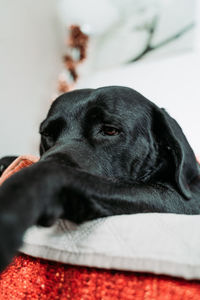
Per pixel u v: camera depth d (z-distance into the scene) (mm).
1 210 437
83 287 572
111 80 4656
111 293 545
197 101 3877
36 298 637
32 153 4637
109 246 560
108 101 1058
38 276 644
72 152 889
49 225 555
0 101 4152
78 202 624
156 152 1164
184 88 3986
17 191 480
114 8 4609
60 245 608
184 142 1125
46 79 5031
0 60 4207
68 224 645
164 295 507
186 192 978
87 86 4906
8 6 4367
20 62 4543
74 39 4219
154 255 520
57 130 1129
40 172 556
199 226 569
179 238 542
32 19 4789
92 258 558
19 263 687
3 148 4113
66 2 5133
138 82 4395
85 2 4855
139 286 525
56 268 618
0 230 422
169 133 1088
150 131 1148
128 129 1059
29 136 4598
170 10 4129
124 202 756
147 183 993
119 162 1054
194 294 489
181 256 506
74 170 667
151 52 4289
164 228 577
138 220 610
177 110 4035
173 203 923
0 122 4109
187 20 3986
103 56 4770
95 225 626
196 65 3898
